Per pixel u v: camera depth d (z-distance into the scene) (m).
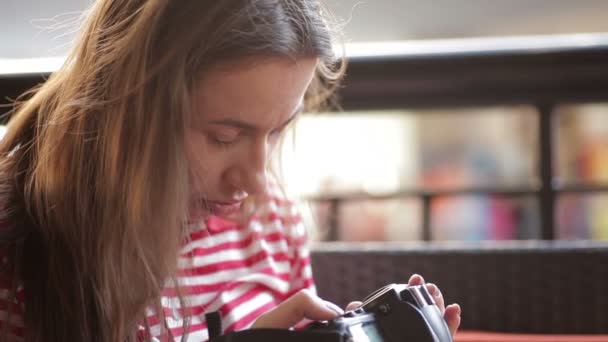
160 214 0.87
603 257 1.29
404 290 0.86
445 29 1.56
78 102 0.90
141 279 0.91
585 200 2.43
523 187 1.64
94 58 0.90
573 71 1.51
